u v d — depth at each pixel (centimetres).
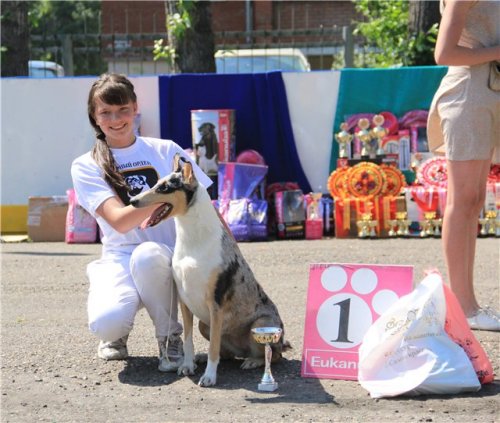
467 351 473
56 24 2383
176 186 457
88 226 1013
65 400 461
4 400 463
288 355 544
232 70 1614
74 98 1085
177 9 1243
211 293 470
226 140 1036
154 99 1074
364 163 997
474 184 569
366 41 1642
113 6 2077
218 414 432
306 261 855
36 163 1095
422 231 978
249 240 985
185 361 505
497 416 423
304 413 431
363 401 448
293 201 1002
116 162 520
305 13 2145
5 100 1087
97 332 505
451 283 588
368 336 468
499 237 965
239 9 2147
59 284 779
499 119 566
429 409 433
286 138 1072
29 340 589
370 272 498
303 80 1066
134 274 504
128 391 476
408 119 1047
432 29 1224
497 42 562
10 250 970
